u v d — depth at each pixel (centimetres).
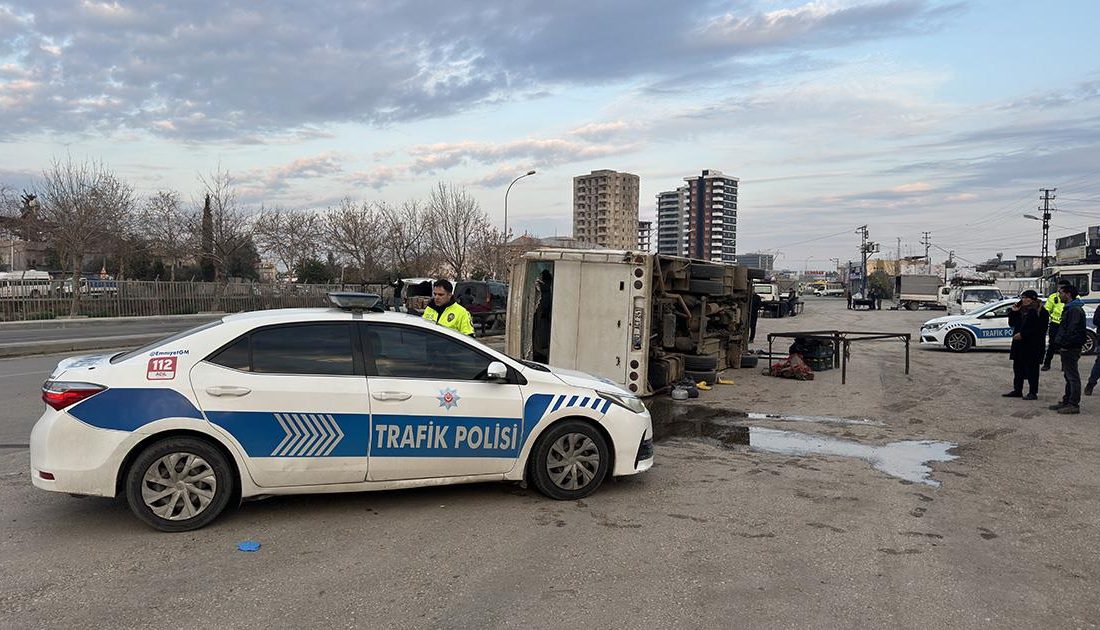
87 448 464
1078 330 976
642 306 1019
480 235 5088
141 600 382
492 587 405
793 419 939
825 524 521
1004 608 387
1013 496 599
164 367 485
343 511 532
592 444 574
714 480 638
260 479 494
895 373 1440
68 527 491
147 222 4169
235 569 425
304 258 4866
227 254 4288
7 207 3659
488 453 546
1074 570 441
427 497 569
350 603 382
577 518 527
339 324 525
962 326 1905
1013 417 962
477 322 2458
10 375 1294
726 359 1488
